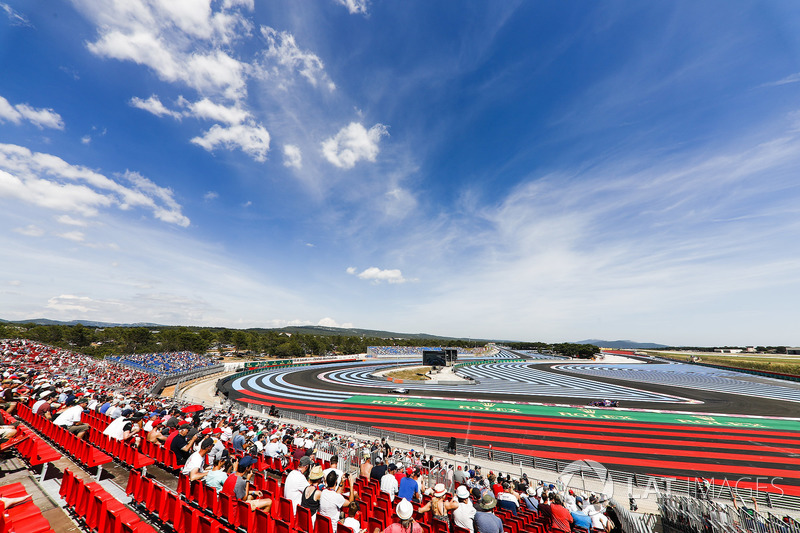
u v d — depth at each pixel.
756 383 59.56
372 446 17.59
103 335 95.38
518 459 19.11
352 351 121.06
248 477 7.44
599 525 8.24
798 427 28.08
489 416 31.42
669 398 41.75
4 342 52.72
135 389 33.56
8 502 4.61
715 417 31.55
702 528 10.38
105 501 5.09
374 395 42.09
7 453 7.78
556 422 29.33
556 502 8.78
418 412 32.84
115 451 8.46
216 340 111.06
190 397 35.97
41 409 10.41
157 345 86.56
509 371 74.19
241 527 5.74
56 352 53.38
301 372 66.88
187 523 5.36
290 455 11.26
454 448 20.39
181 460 8.14
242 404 35.25
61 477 7.06
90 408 13.16
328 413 32.12
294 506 6.16
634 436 25.14
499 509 8.35
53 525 5.25
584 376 66.06
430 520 6.75
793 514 12.94
